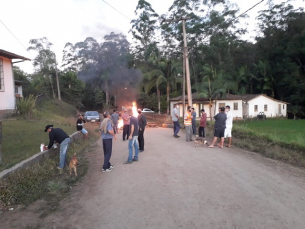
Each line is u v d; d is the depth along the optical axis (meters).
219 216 4.16
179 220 4.09
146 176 6.43
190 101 16.53
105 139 7.16
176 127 13.44
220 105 33.47
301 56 41.47
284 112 39.19
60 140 7.23
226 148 9.95
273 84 44.19
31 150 8.44
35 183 5.84
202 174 6.41
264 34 48.19
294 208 4.40
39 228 4.02
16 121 14.86
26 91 35.75
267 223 3.90
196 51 46.09
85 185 6.05
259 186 5.49
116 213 4.44
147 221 4.10
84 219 4.28
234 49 49.16
